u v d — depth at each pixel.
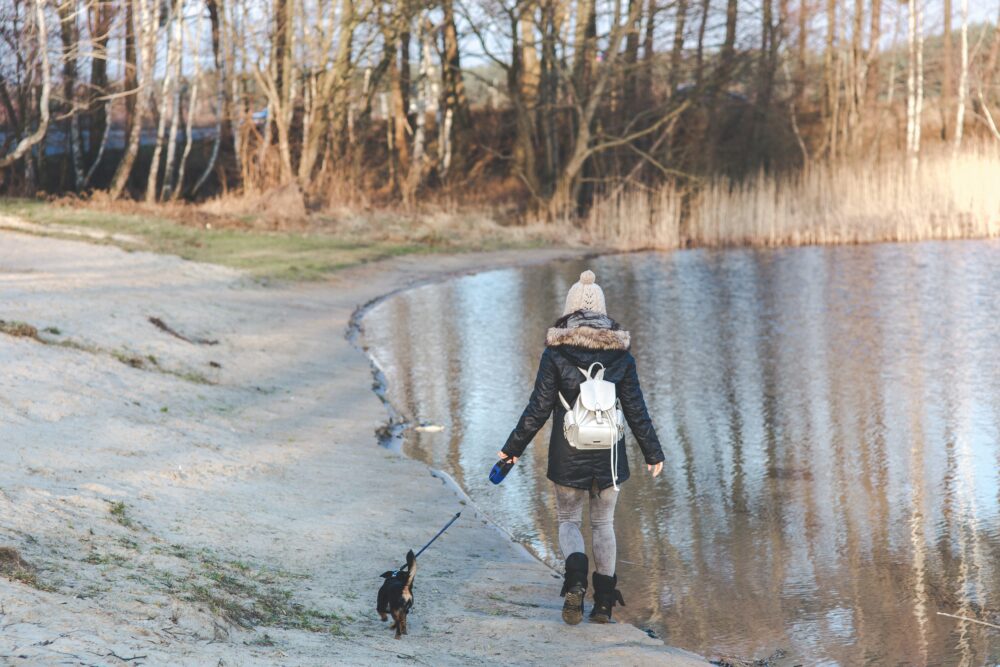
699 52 32.50
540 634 4.55
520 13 33.03
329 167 34.50
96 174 35.62
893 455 8.33
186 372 9.98
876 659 4.61
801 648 4.73
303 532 5.75
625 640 4.55
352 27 31.00
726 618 5.10
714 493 7.35
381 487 7.05
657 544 6.27
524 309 17.42
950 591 5.48
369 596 4.87
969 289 18.88
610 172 37.00
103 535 4.84
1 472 5.55
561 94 36.09
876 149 39.34
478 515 6.68
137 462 6.49
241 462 7.10
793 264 24.06
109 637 3.47
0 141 29.61
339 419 9.16
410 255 24.91
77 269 15.02
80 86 28.67
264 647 3.82
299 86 33.97
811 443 8.74
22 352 8.67
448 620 4.65
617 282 21.20
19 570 4.05
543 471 7.93
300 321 14.68
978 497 7.20
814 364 12.30
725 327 15.27
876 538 6.36
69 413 7.33
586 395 4.50
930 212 30.39
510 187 40.53
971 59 44.12
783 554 6.07
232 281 16.95
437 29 35.78
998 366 11.98
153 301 13.20
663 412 9.93
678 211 30.94
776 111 37.62
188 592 4.23
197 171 38.06
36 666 3.05
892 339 13.99
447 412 9.88
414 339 14.27
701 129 36.06
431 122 45.03
